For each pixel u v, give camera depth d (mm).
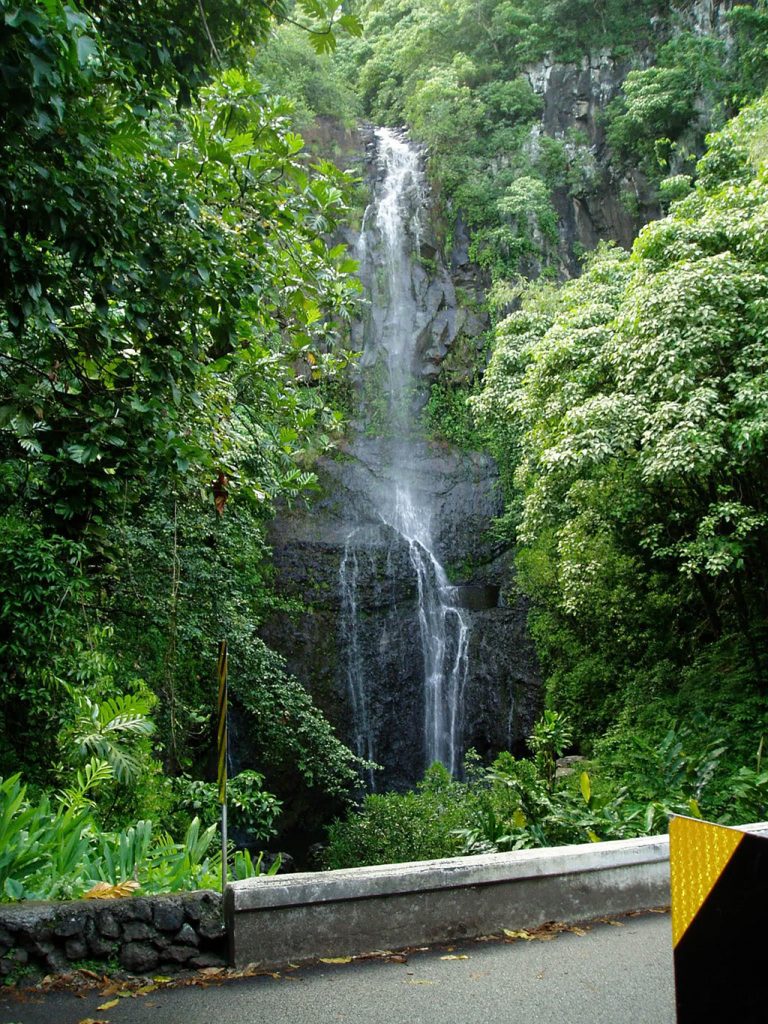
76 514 6074
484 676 21109
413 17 36281
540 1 33562
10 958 3525
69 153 4020
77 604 8039
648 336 12117
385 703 20453
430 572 22172
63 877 4363
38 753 7195
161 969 3643
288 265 6086
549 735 8281
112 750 7270
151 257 4637
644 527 14812
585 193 30422
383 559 21500
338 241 27078
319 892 3807
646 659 16125
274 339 7164
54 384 5133
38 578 6777
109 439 4891
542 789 7047
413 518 23125
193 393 5219
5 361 5211
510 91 31906
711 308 11430
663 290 11867
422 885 4004
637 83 29922
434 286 27422
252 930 3689
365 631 20781
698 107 29578
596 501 14086
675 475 12484
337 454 23297
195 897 3783
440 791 12945
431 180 29422
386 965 3725
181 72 4633
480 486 24000
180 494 8148
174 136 5453
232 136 5668
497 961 3783
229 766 17391
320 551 21031
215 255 4863
